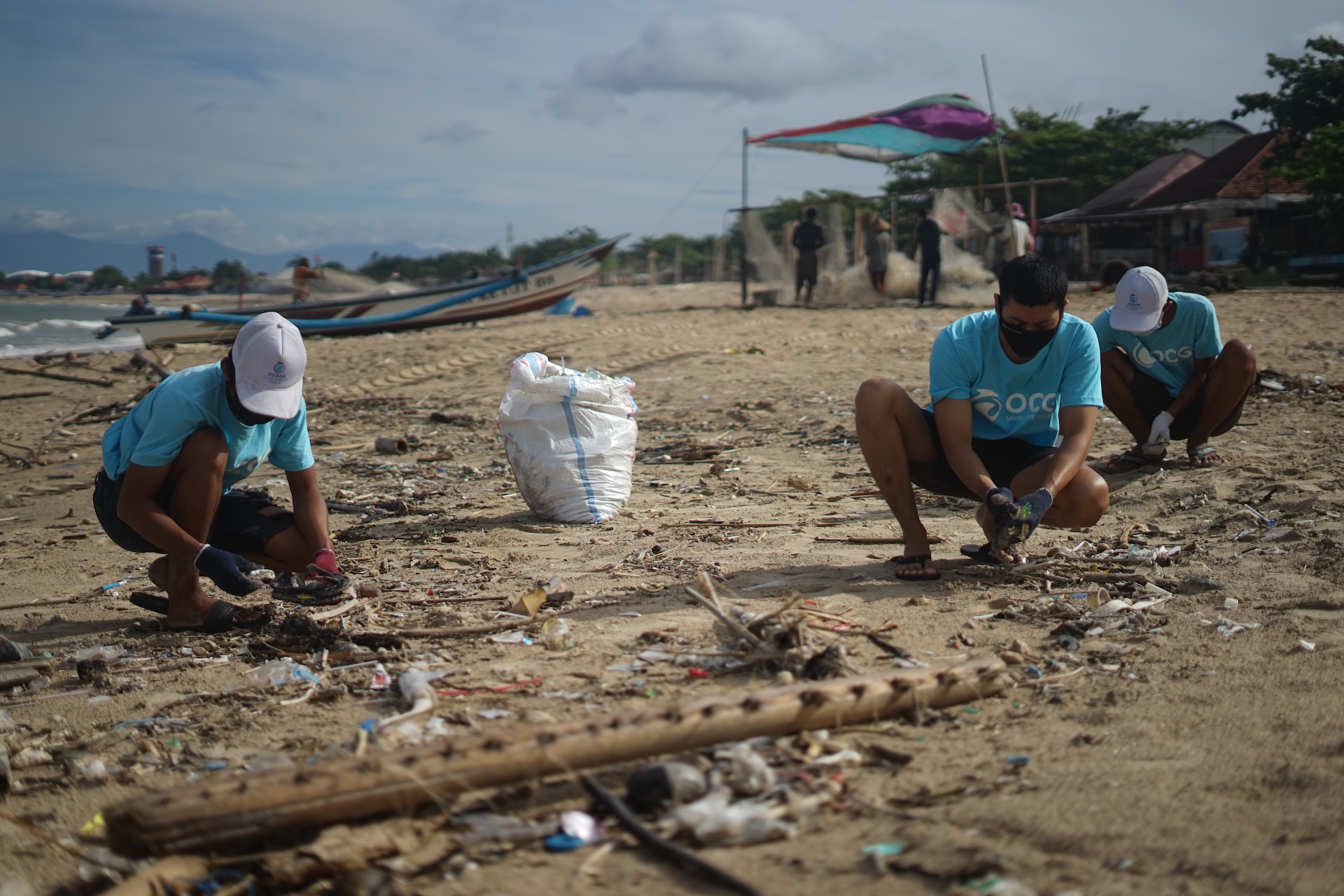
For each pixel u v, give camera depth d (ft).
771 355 45.52
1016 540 12.23
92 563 18.66
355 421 36.58
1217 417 20.45
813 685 8.75
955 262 70.13
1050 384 13.48
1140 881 6.19
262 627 13.07
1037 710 9.17
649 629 11.98
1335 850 6.36
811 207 71.87
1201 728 8.53
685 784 7.46
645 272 279.69
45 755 9.37
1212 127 140.97
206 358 58.49
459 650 11.71
